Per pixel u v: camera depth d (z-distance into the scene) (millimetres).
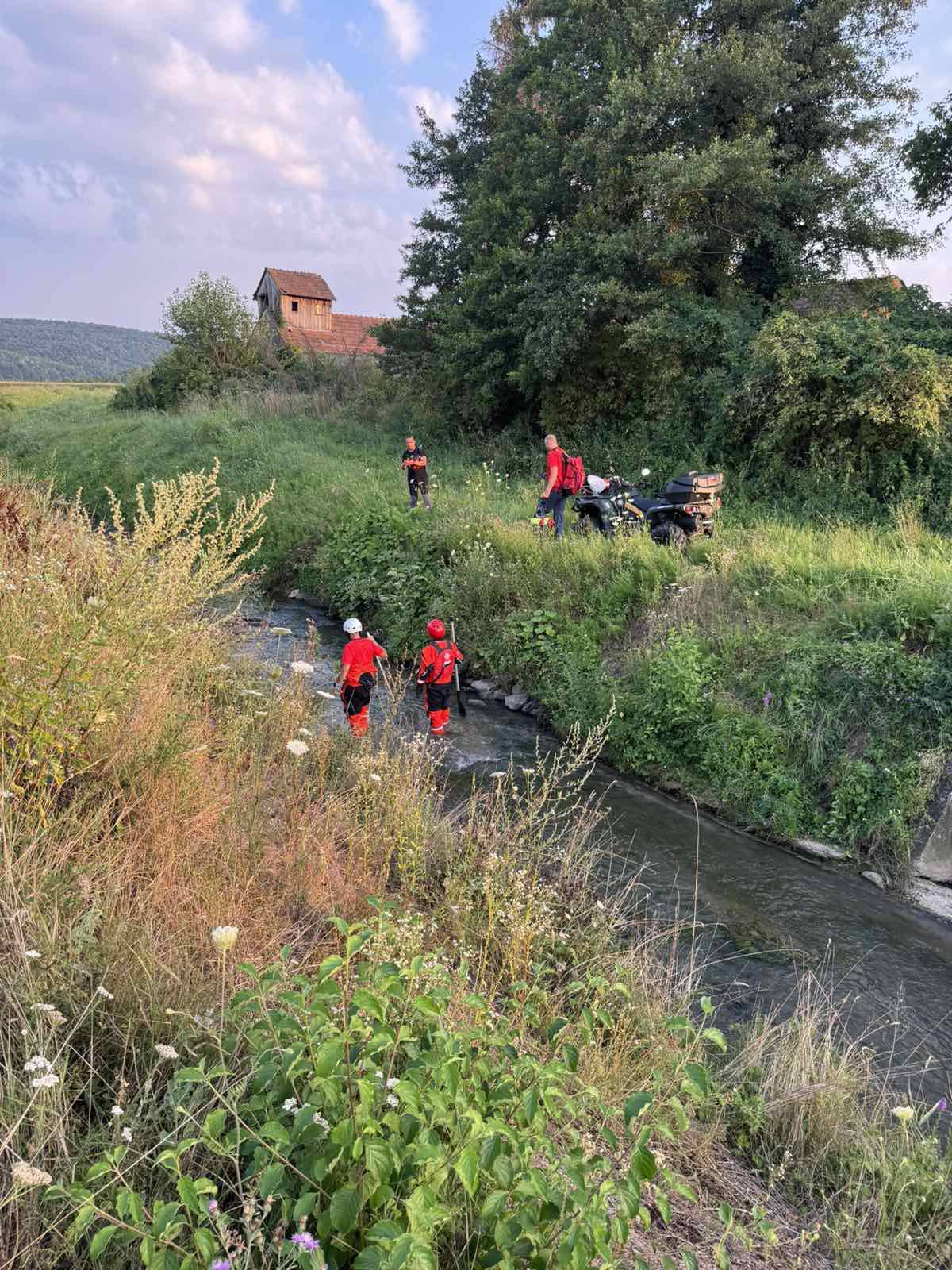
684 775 7707
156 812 4023
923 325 14680
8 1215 1945
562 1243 1851
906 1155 3352
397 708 7512
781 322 13898
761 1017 4367
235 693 6273
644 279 17219
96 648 4031
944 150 15562
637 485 15867
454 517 13117
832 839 6730
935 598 7652
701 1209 2977
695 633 8820
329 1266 1829
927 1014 4680
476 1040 2637
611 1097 3236
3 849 3086
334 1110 2078
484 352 19734
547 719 9180
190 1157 2242
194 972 3043
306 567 14617
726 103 16109
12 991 2502
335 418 26266
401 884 4797
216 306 33062
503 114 20469
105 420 30922
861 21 15812
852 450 12984
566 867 5234
